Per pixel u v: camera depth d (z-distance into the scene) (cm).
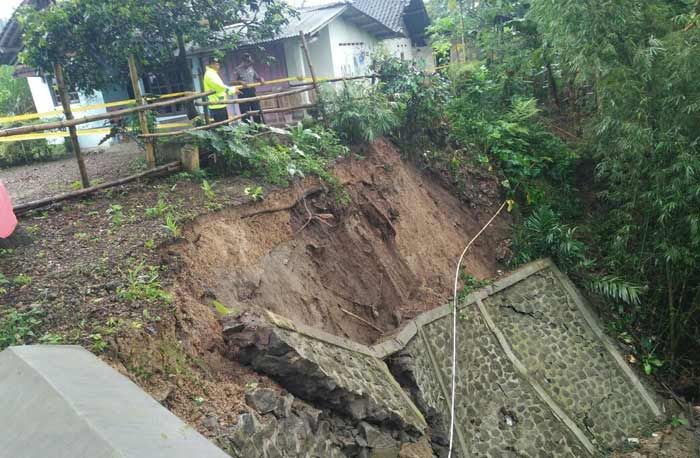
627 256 891
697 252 798
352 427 484
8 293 446
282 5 991
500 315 827
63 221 587
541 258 934
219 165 730
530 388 746
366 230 805
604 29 783
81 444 191
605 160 903
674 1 845
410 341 671
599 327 866
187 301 468
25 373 244
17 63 1210
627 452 724
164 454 197
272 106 1083
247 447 362
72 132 637
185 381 398
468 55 1565
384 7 1644
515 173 1101
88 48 811
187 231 551
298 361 436
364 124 901
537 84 1362
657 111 763
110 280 464
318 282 675
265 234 636
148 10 795
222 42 973
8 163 1154
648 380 833
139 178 691
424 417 606
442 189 1055
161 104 700
